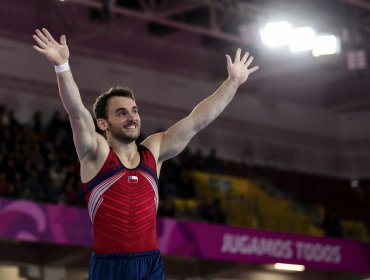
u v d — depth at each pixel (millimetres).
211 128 30422
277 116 32344
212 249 21375
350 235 30016
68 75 6000
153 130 28828
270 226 27656
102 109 6184
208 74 30359
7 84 25531
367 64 27125
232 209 27203
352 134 33781
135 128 6113
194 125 6465
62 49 6016
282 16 23953
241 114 31312
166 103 29234
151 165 6164
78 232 19359
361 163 33656
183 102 29703
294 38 23891
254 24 24328
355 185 32594
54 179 22375
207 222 23781
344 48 26641
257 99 31922
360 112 33781
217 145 30484
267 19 23938
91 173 6008
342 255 24156
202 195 26578
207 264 23688
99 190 5977
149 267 6031
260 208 28500
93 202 6000
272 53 28281
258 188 28844
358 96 32781
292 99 32812
